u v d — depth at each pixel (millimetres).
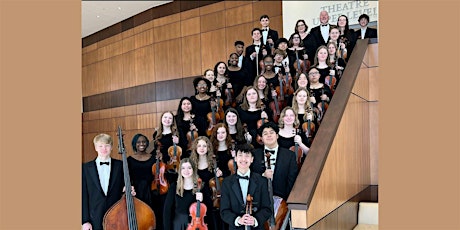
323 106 4137
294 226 2811
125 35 10906
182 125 4562
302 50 5324
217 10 9336
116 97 11172
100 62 11719
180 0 9805
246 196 2854
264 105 4383
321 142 3420
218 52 9312
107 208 3135
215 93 5117
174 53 9883
